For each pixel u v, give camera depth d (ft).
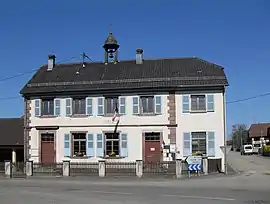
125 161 120.37
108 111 123.65
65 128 125.49
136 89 121.08
